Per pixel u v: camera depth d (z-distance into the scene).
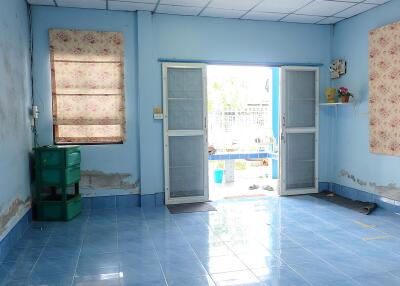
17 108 3.77
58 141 4.73
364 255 3.12
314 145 5.72
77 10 4.68
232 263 2.97
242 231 3.83
